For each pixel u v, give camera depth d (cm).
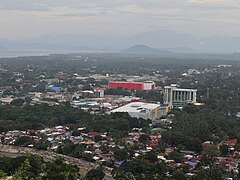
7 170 13988
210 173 14950
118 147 19150
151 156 17200
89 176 14662
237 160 17712
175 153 18062
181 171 15275
